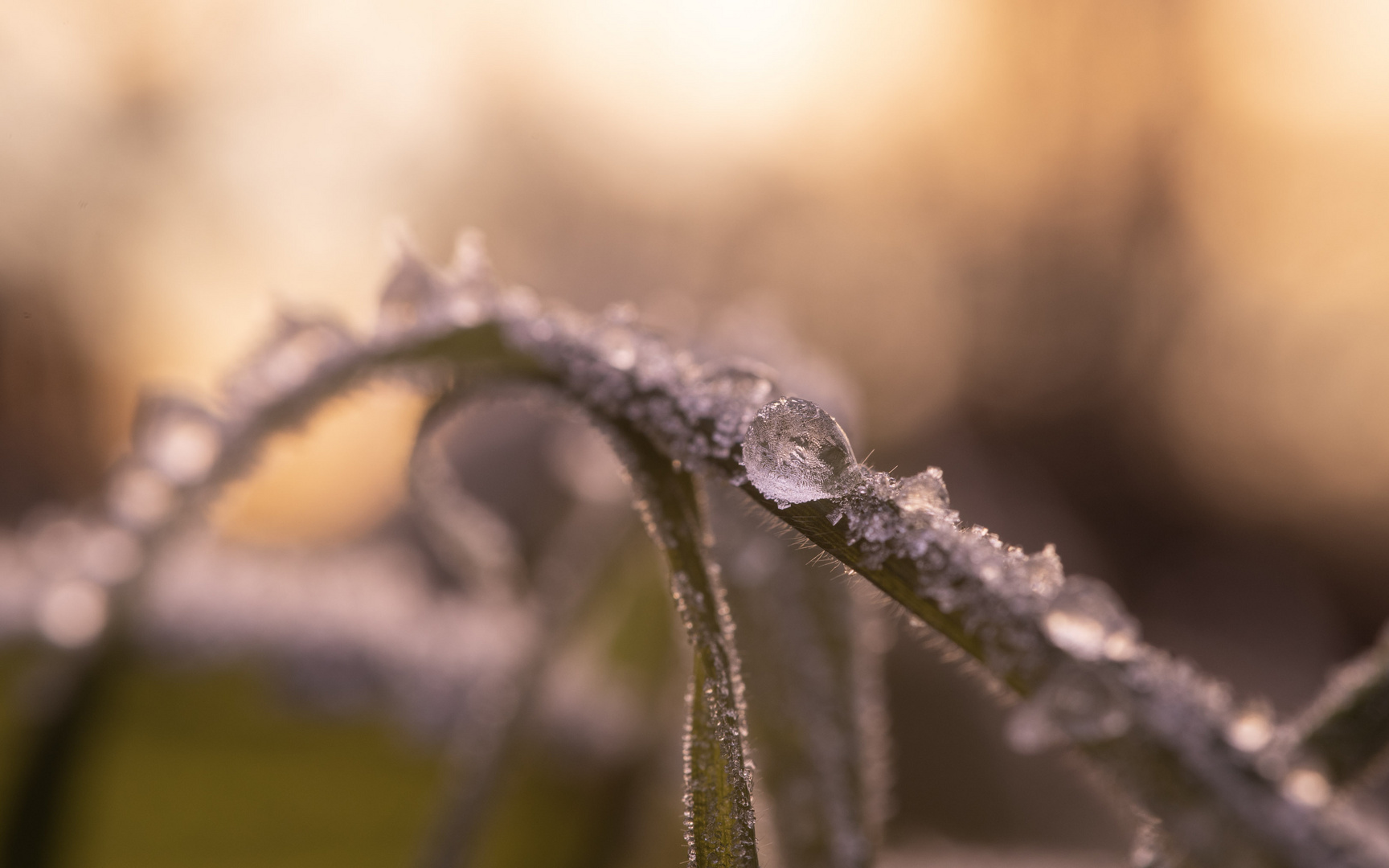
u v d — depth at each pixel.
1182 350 0.64
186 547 0.11
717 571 0.08
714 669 0.08
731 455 0.08
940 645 0.08
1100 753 0.07
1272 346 0.62
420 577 0.17
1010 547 0.08
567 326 0.09
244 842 0.11
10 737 0.10
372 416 0.30
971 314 0.64
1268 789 0.07
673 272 0.53
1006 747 0.20
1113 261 0.66
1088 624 0.08
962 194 0.66
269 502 0.29
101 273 0.39
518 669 0.10
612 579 0.10
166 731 0.11
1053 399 0.63
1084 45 0.70
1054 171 0.68
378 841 0.11
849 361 0.54
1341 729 0.08
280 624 0.11
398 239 0.09
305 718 0.11
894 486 0.08
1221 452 0.62
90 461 0.39
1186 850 0.07
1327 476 0.60
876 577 0.08
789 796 0.09
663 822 0.12
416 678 0.11
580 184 0.51
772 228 0.57
